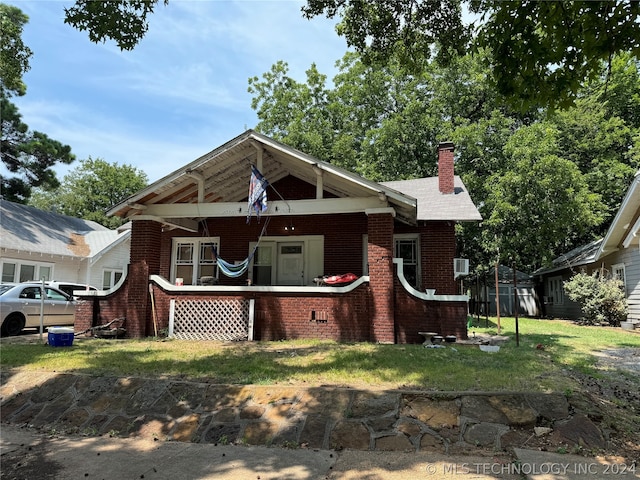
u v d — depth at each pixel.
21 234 19.91
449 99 26.09
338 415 5.52
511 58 5.77
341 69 31.14
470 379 6.39
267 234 14.84
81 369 7.42
